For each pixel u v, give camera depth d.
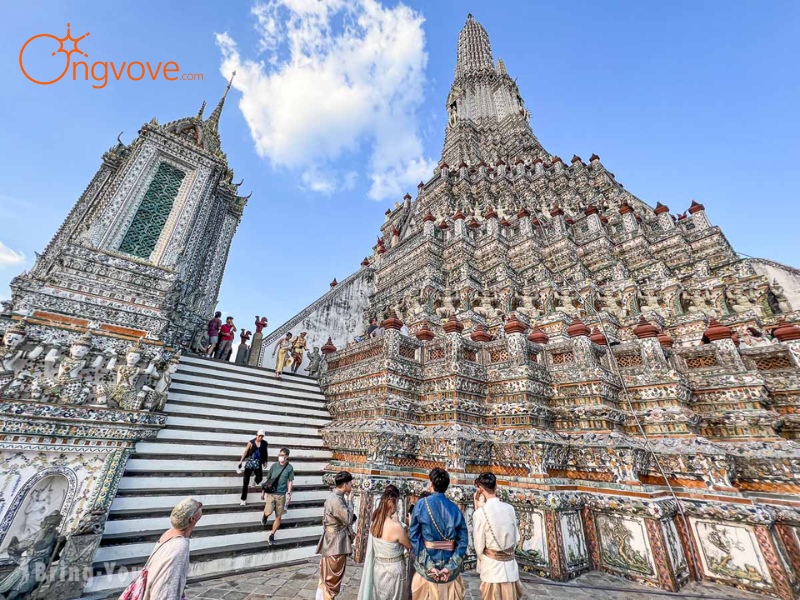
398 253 19.81
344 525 4.71
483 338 9.28
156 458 6.84
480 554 3.88
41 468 5.50
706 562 6.12
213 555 5.63
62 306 6.89
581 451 7.25
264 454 7.14
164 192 10.59
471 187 25.70
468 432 7.46
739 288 12.03
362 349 10.23
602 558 6.39
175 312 12.35
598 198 22.14
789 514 5.84
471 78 43.69
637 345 8.14
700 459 6.48
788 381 7.18
